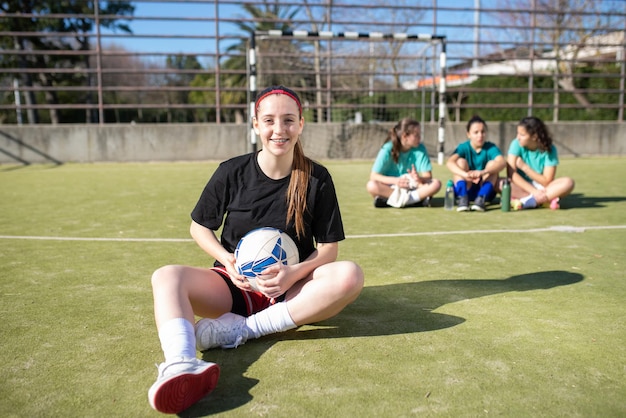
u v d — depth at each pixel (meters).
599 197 6.09
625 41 13.34
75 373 1.67
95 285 2.65
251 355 1.79
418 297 2.43
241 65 26.48
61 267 3.01
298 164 1.96
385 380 1.60
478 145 5.42
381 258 3.23
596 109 15.50
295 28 15.29
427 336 1.95
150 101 24.14
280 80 13.36
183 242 3.72
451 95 18.52
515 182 5.45
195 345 1.65
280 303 1.89
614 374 1.64
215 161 11.69
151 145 11.51
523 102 16.72
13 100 21.30
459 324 2.08
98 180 8.01
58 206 5.47
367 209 5.38
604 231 4.09
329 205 2.00
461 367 1.69
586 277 2.77
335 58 12.21
